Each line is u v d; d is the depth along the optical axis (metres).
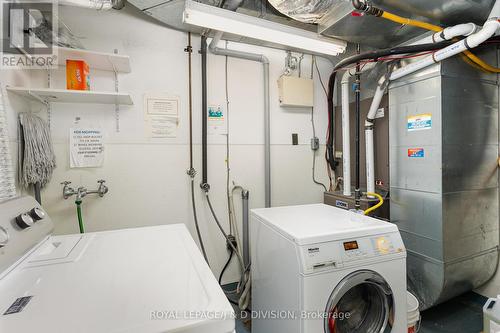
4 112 1.33
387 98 2.26
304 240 1.23
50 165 1.83
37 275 0.88
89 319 0.65
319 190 2.89
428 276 1.89
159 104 2.19
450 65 1.80
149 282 0.84
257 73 2.56
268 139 2.55
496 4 1.67
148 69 2.16
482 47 1.89
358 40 2.18
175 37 2.24
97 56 1.78
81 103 1.99
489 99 1.97
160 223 2.22
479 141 1.94
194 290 0.79
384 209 2.22
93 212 2.03
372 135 2.23
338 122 2.90
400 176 2.08
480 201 1.95
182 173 2.28
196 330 0.66
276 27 1.86
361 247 1.31
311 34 2.01
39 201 1.76
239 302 2.16
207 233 2.38
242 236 2.52
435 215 1.83
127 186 2.12
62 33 1.69
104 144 2.05
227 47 2.44
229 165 2.47
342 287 1.21
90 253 1.08
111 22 2.06
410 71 1.94
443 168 1.78
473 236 1.92
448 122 1.79
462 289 1.96
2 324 0.63
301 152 2.79
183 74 2.27
